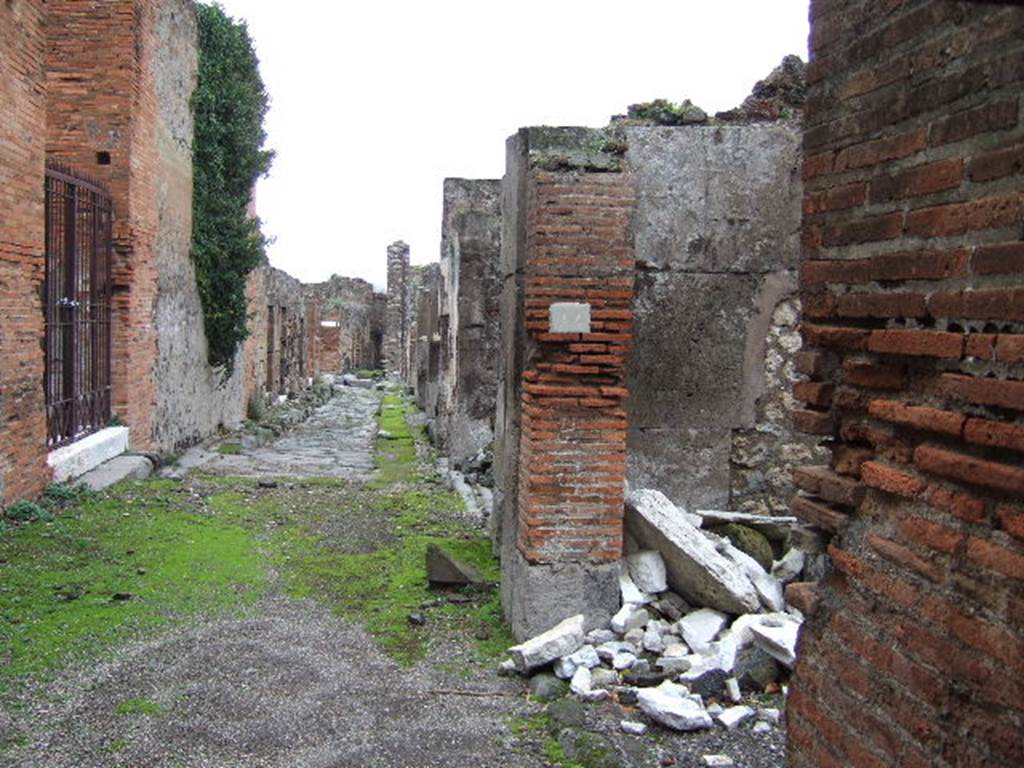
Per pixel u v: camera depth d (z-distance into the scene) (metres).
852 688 2.96
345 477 13.55
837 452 3.18
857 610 2.99
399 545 9.27
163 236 14.32
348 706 5.49
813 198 3.22
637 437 7.18
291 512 10.62
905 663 2.72
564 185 6.17
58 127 12.52
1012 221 2.36
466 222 14.16
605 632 6.19
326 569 8.32
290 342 28.31
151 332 13.74
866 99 2.94
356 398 30.58
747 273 7.15
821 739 3.10
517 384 6.80
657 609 6.37
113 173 12.63
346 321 41.78
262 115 18.27
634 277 7.07
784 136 7.09
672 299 7.14
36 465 9.73
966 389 2.51
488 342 14.10
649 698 5.21
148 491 10.98
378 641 6.57
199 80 16.45
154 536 8.95
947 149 2.59
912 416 2.71
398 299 42.75
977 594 2.48
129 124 12.59
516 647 5.94
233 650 6.27
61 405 11.12
